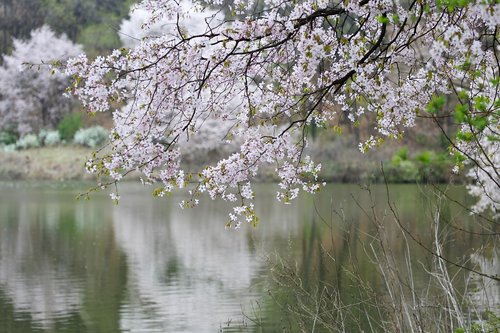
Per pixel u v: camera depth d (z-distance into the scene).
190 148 41.59
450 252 11.31
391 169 33.94
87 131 51.50
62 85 56.19
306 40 6.05
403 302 6.18
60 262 16.55
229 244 18.66
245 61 6.79
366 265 12.86
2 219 25.02
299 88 7.08
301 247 16.78
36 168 46.69
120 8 62.06
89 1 62.44
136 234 21.17
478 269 10.43
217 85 6.82
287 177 7.15
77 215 26.33
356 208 24.00
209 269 15.27
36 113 56.03
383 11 5.93
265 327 10.30
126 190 37.81
